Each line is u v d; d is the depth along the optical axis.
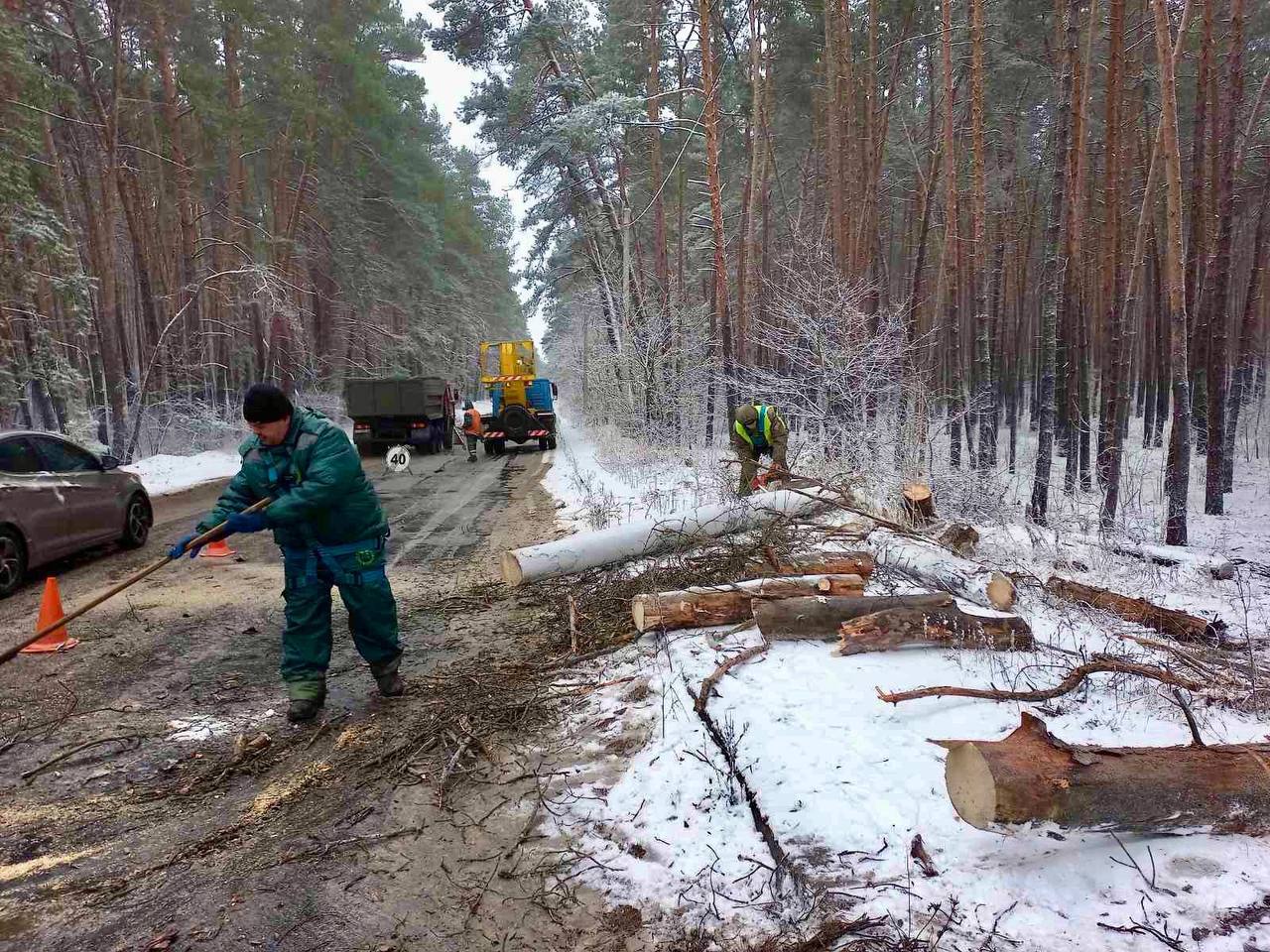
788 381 10.98
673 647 4.49
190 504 12.08
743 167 24.20
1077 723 3.21
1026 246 19.61
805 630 4.31
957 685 3.63
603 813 2.95
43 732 3.90
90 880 2.70
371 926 2.41
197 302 22.50
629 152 21.64
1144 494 11.41
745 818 2.79
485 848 2.80
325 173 28.56
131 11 17.83
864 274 13.19
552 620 5.55
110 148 16.66
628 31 20.95
